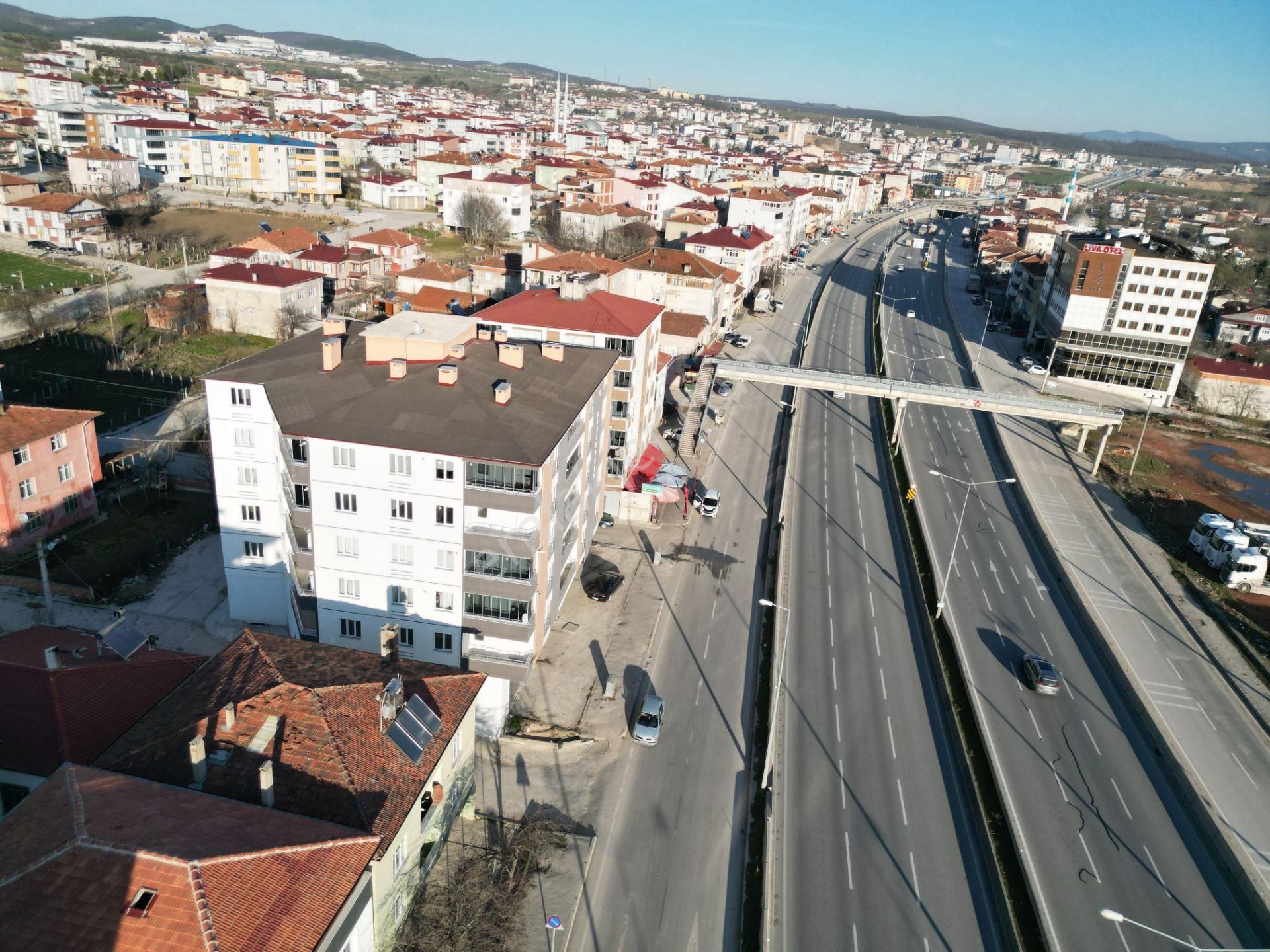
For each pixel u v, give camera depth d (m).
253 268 138.88
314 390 58.69
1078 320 147.62
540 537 56.69
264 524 63.47
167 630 64.88
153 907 29.78
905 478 106.44
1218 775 58.97
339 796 38.22
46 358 118.56
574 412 61.88
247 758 39.25
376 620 59.22
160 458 91.00
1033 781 56.94
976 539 92.31
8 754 41.69
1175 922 47.12
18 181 182.12
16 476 72.06
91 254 174.50
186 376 118.00
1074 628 76.75
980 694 65.56
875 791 55.12
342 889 33.62
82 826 32.00
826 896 46.97
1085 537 94.38
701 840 50.38
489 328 86.12
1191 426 135.38
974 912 46.81
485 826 49.62
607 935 43.84
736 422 122.19
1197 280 139.00
